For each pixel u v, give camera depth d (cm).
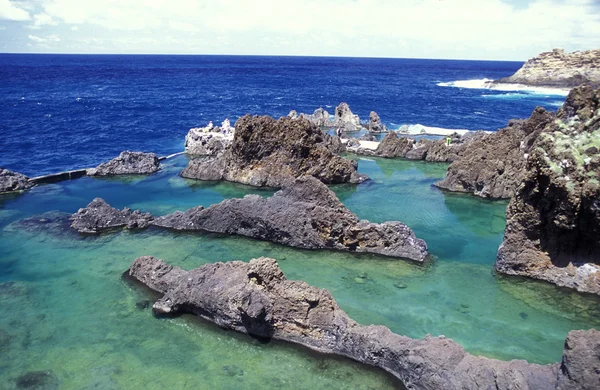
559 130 1791
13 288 1667
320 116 5772
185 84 13012
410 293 1612
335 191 2870
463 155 2900
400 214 2423
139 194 2872
